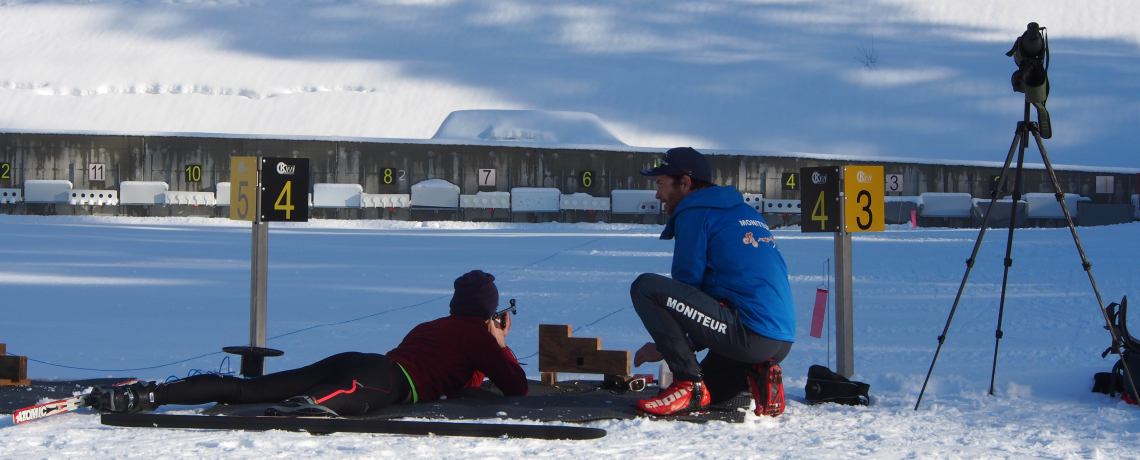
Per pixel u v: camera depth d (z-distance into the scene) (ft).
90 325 22.88
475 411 11.71
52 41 178.09
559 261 45.50
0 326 22.48
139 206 91.81
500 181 95.25
